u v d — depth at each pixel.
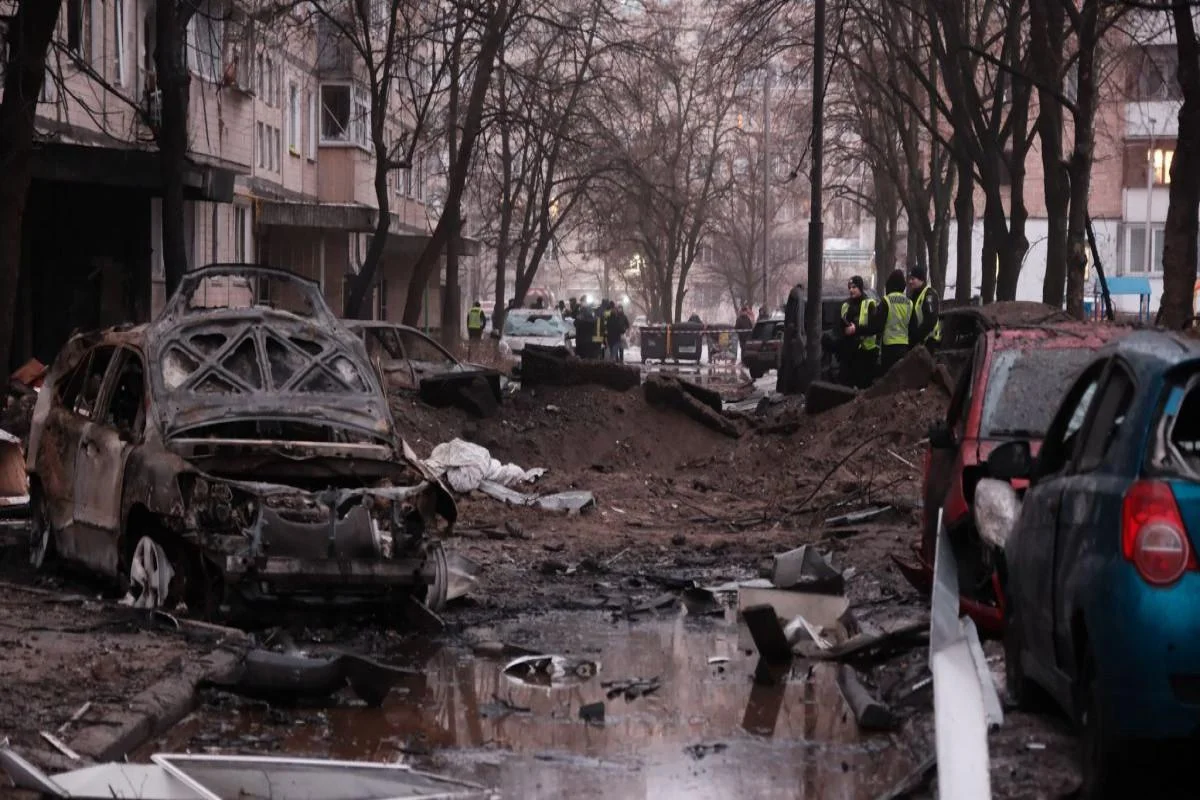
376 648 9.98
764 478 19.98
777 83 72.50
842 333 25.84
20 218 17.97
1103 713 5.88
